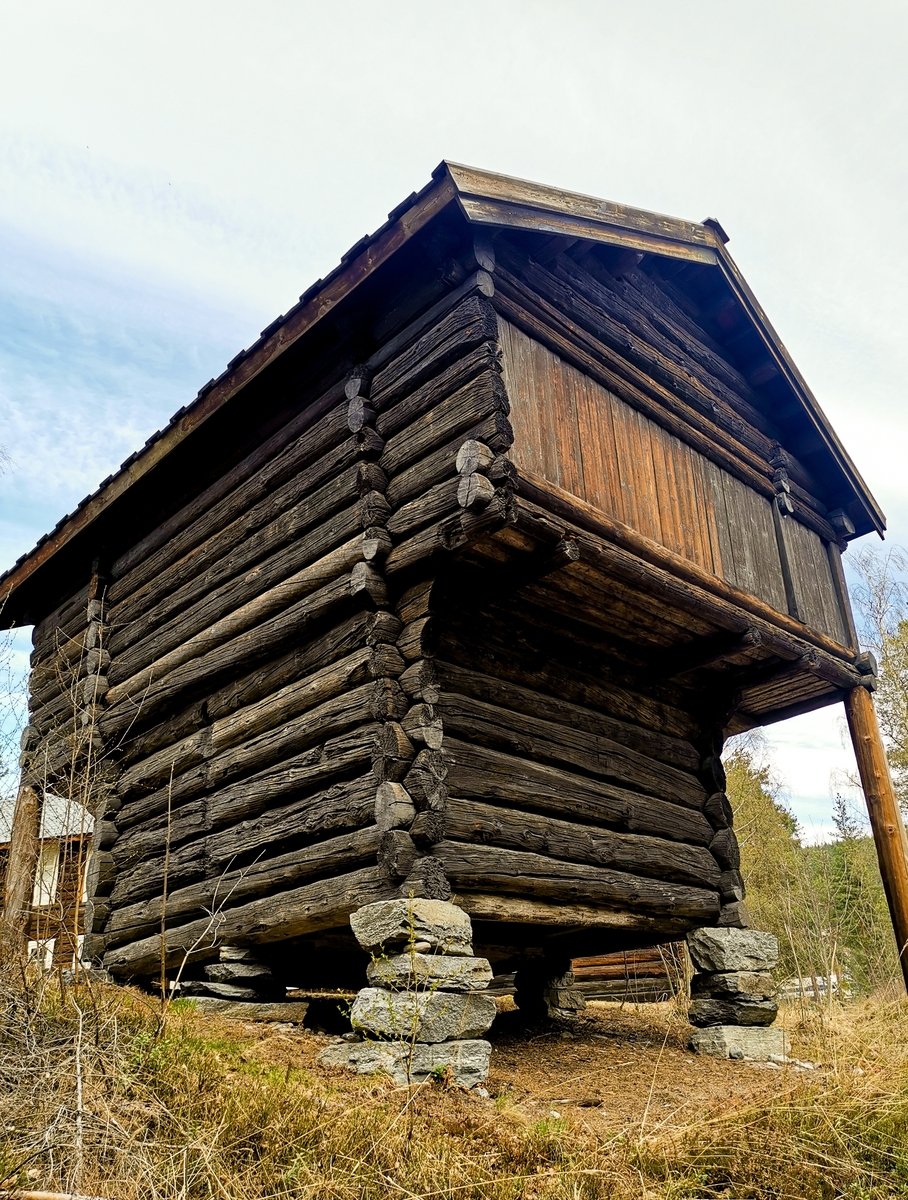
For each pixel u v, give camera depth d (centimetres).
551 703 762
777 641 856
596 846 748
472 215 642
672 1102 605
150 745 899
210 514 888
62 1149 398
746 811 1928
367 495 689
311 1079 520
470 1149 450
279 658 764
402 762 633
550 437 692
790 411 999
